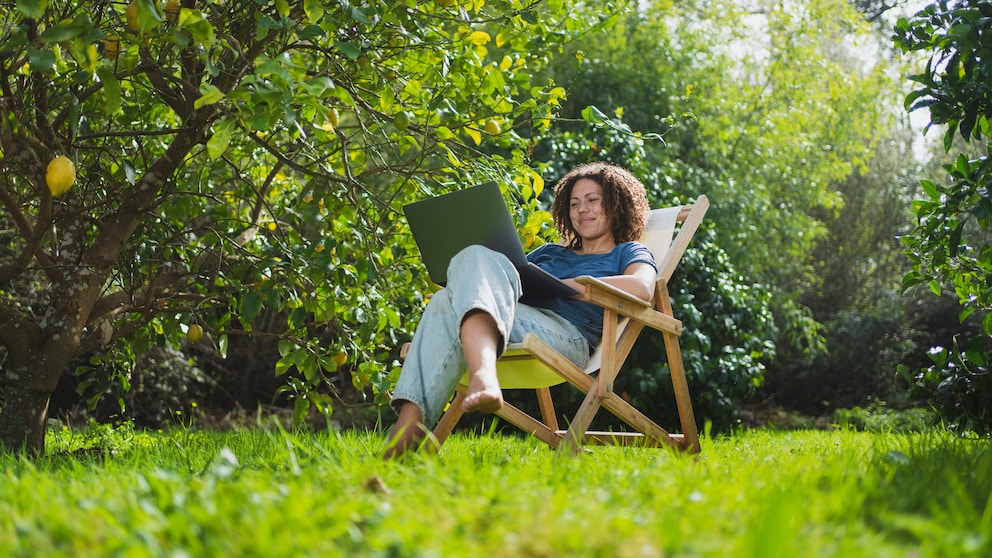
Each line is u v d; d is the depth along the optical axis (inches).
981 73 128.9
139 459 107.3
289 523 54.8
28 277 243.1
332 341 160.2
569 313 121.2
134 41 111.8
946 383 158.6
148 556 47.9
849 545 51.4
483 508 59.5
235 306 151.3
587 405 109.3
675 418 284.2
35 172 126.4
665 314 126.3
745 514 59.5
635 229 132.3
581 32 159.2
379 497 64.9
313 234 190.4
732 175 372.8
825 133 428.8
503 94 151.9
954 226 143.6
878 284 471.2
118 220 139.8
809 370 438.3
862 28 418.9
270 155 185.5
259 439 148.7
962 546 51.9
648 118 358.0
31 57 91.2
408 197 158.1
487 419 291.6
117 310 155.9
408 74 154.2
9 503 66.8
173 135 182.2
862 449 128.3
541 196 203.3
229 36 123.3
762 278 402.3
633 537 51.3
